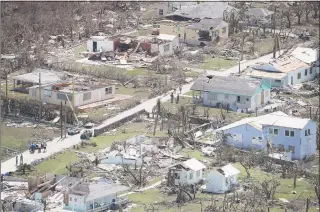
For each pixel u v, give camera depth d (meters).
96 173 119.06
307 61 174.00
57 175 115.25
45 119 144.75
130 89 163.25
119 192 110.56
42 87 151.62
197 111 149.38
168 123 141.25
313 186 116.75
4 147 130.38
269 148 129.38
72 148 130.38
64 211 104.88
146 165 122.62
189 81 167.75
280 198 112.00
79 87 153.50
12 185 113.69
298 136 129.12
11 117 145.62
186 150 130.00
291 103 156.00
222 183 112.75
